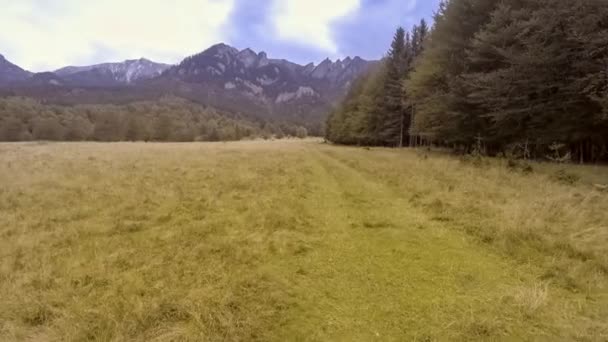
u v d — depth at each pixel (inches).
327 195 352.2
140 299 133.3
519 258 177.5
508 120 651.5
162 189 373.4
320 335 113.7
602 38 427.8
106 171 513.0
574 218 230.8
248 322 118.5
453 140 883.4
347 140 2309.3
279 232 225.5
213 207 298.7
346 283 153.6
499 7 662.5
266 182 430.3
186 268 166.2
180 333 111.0
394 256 185.6
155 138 3469.5
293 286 150.0
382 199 328.2
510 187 342.3
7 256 181.9
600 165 512.7
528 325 116.9
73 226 239.1
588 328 113.8
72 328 114.8
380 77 1688.0
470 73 742.5
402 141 1566.2
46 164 597.6
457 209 267.4
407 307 131.6
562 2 482.3
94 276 156.9
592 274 153.9
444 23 856.3
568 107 546.6
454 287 147.8
